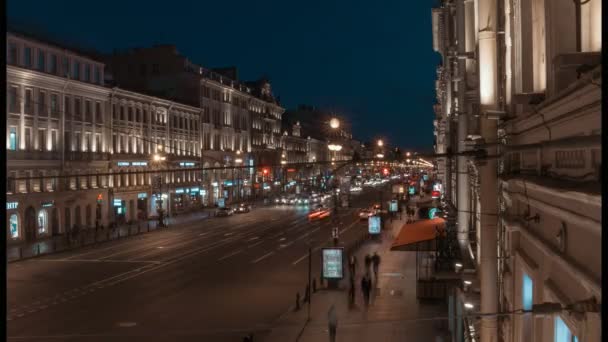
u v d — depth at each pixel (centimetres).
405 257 4216
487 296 1023
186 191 8556
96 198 6312
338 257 3170
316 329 2320
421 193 11144
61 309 2656
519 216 930
